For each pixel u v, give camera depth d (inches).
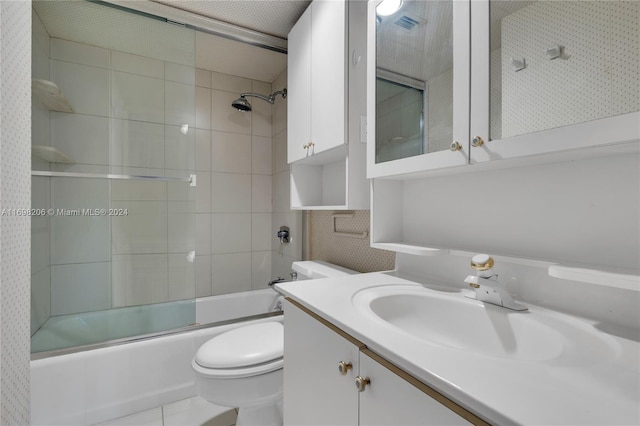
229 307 91.8
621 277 20.9
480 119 29.1
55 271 65.1
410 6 38.6
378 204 46.0
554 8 24.6
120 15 68.6
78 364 54.8
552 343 24.1
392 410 21.7
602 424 13.4
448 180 40.8
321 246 77.4
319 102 57.6
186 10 72.1
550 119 24.4
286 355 37.9
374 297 34.1
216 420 56.7
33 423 50.8
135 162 71.4
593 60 22.3
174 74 73.7
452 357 20.1
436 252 36.0
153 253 72.7
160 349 61.3
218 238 99.9
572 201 28.0
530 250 31.4
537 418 13.9
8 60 23.0
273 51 85.5
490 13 28.5
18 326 24.2
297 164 72.2
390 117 41.6
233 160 102.3
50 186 64.9
